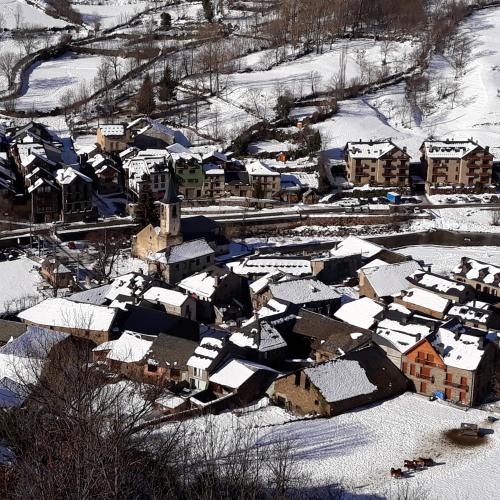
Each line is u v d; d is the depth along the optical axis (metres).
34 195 175.38
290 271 139.75
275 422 94.44
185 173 195.00
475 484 83.31
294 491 71.88
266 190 197.62
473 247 169.62
